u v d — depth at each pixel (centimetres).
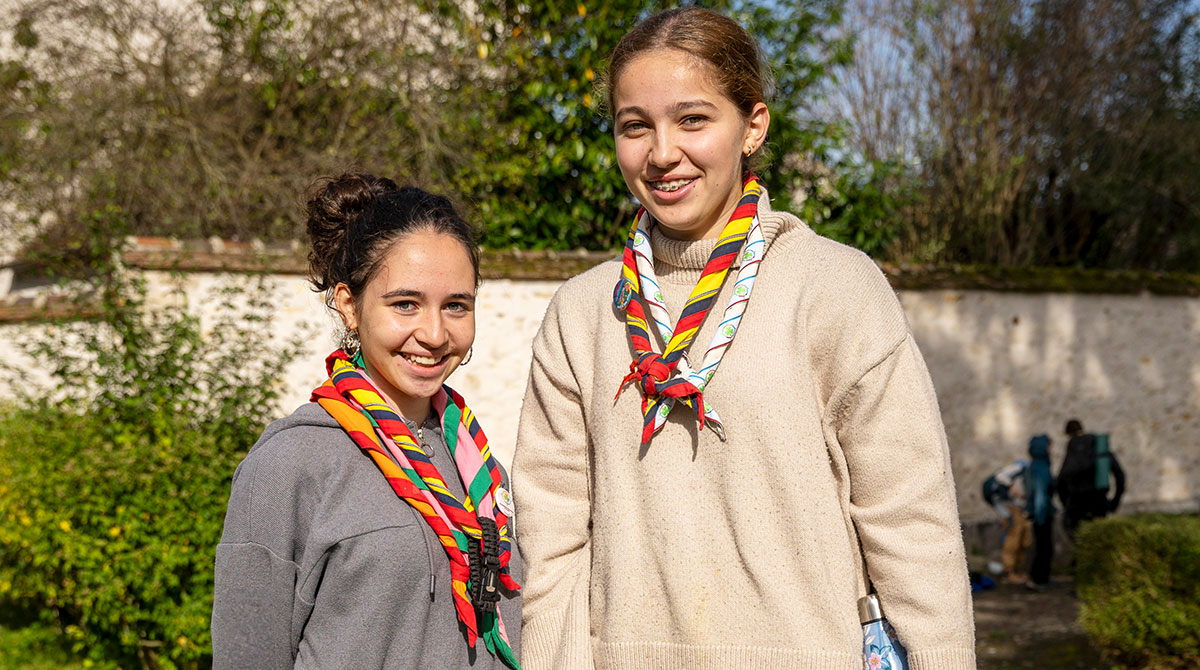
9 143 765
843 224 912
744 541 175
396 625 169
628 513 186
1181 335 1011
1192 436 1013
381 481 174
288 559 167
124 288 552
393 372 179
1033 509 798
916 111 1224
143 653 495
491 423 737
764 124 193
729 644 175
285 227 787
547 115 852
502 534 188
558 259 758
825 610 172
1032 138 1224
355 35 866
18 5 834
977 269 964
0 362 562
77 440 478
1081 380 980
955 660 165
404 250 176
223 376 515
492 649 182
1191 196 1250
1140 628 522
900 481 173
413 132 841
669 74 179
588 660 189
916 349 179
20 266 793
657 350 189
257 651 164
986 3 1192
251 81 850
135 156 783
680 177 182
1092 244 1287
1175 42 1266
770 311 181
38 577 507
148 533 464
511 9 849
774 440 174
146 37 870
